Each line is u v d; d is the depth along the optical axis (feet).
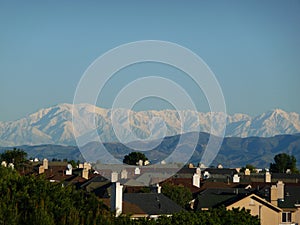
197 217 181.57
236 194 292.61
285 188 310.24
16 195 135.54
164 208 240.53
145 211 234.38
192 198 313.12
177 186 308.60
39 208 130.52
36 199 135.74
